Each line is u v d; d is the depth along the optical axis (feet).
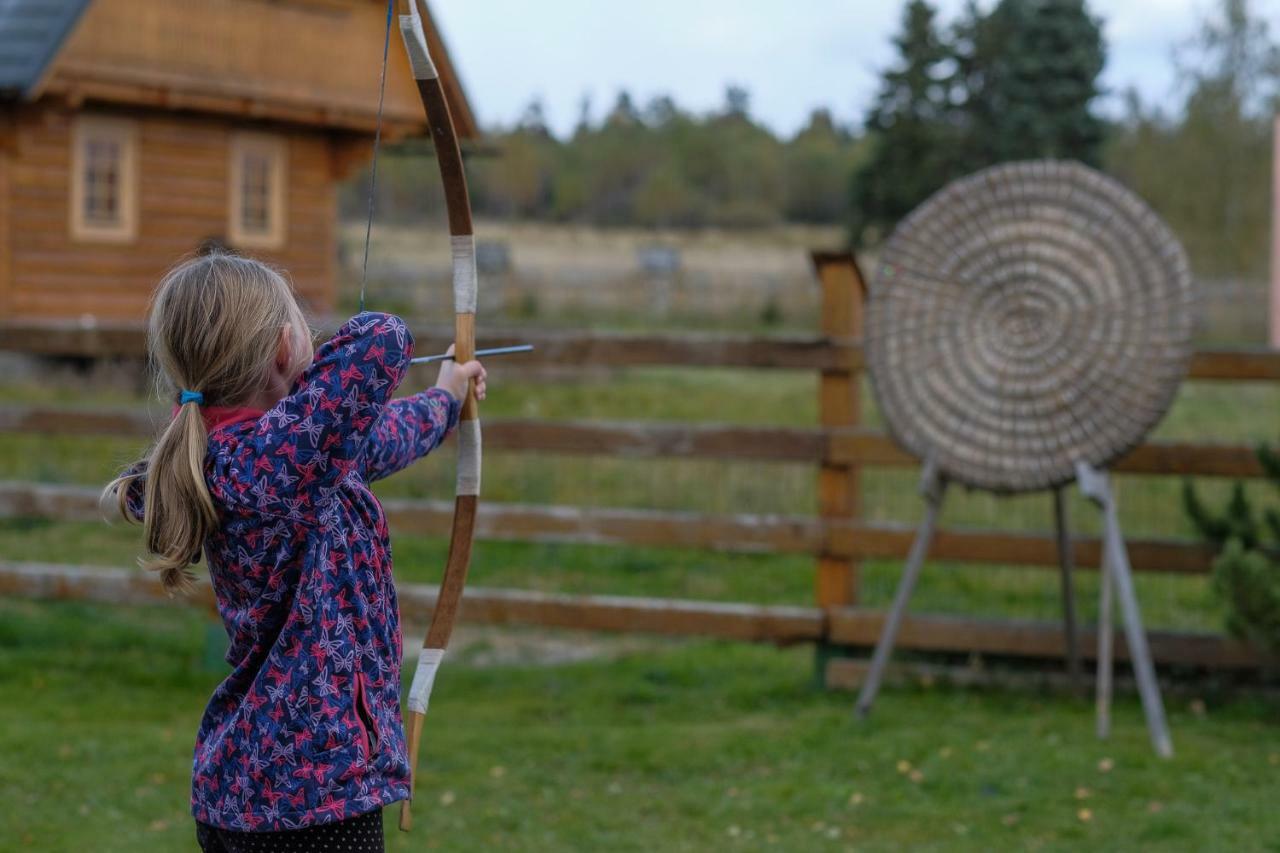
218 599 7.63
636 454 18.94
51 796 14.30
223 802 7.28
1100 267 15.64
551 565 26.73
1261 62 115.75
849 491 18.45
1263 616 15.66
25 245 53.67
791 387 54.03
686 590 24.95
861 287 18.92
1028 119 130.11
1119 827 13.14
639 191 214.28
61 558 26.50
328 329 8.46
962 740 15.66
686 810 13.96
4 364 47.83
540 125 231.09
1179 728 16.11
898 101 141.38
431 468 31.91
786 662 20.34
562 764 15.38
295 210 63.72
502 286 119.14
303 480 7.16
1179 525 26.18
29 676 19.15
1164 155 122.31
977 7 142.20
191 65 55.42
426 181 175.32
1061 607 21.91
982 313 16.14
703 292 122.83
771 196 220.23
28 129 53.11
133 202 57.16
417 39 8.50
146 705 17.95
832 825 13.44
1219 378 16.89
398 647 7.66
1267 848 12.50
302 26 59.31
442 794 14.43
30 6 51.60
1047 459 15.78
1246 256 116.16
